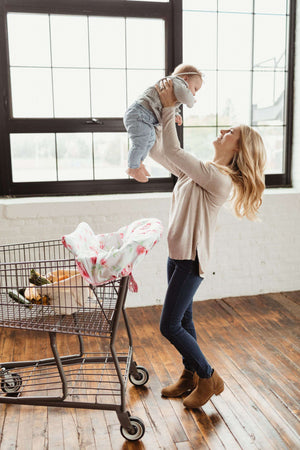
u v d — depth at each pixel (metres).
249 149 2.20
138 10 3.79
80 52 3.75
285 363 2.84
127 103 3.91
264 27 4.09
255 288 4.09
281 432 2.19
